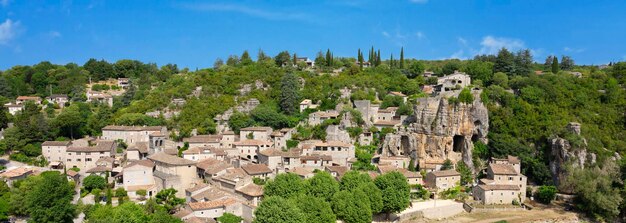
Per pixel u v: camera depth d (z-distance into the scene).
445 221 136.00
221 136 186.62
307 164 162.38
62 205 112.50
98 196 132.50
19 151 170.38
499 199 150.88
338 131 184.50
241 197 129.75
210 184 144.75
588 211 142.75
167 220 107.06
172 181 139.62
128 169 142.88
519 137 174.50
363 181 135.88
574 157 158.50
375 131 189.00
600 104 187.75
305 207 113.19
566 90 191.75
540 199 154.88
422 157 176.00
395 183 133.50
